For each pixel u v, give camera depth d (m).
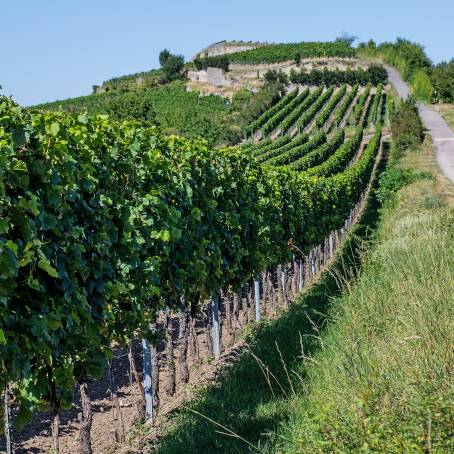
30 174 5.60
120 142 7.71
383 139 69.94
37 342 5.48
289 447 5.77
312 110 82.38
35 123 5.75
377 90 101.50
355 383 5.51
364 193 42.44
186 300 9.61
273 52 139.75
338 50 141.88
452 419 4.35
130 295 7.61
